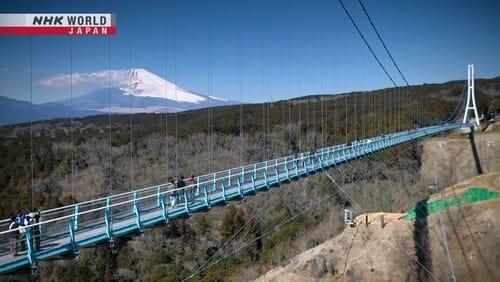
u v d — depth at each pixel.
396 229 50.16
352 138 65.81
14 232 13.80
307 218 60.22
